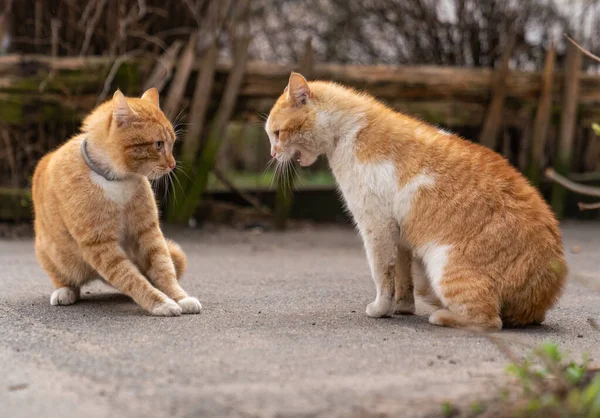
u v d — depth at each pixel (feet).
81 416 10.03
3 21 31.01
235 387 11.10
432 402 10.55
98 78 29.50
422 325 15.51
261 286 19.92
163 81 29.55
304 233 31.48
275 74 31.37
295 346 13.48
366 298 18.54
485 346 13.62
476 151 16.40
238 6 34.76
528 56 36.94
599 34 36.91
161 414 10.07
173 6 32.22
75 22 31.12
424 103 32.42
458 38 36.88
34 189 18.69
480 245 15.17
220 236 29.76
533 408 9.98
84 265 17.65
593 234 31.24
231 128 42.16
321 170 40.78
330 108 16.88
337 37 39.45
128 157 16.78
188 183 30.66
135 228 17.47
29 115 29.19
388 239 16.22
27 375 11.77
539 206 15.80
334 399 10.63
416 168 15.99
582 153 37.58
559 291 15.52
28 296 18.37
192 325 15.17
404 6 36.86
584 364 11.70
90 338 14.05
